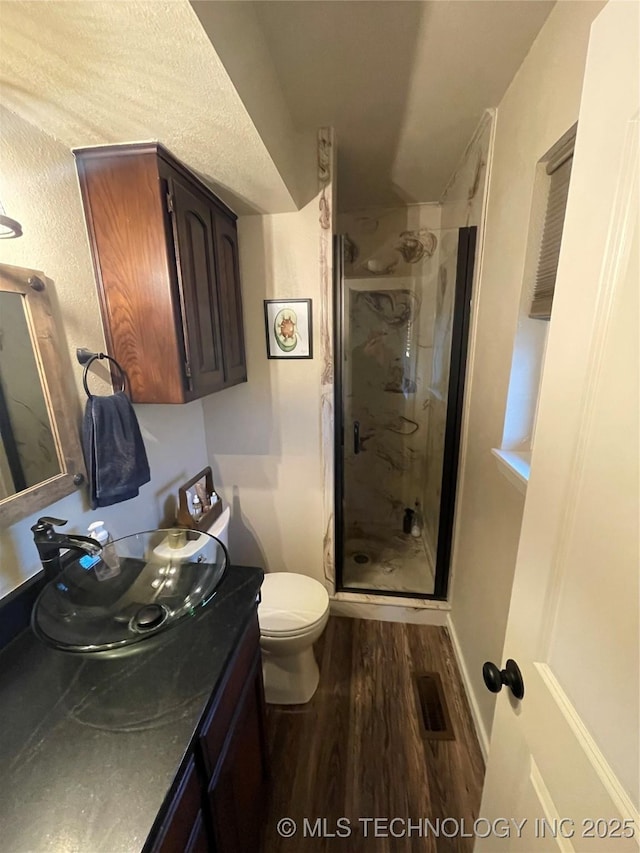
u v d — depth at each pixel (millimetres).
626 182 430
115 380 1160
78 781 545
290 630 1410
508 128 1230
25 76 719
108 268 1089
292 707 1539
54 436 950
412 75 1159
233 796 825
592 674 471
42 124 892
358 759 1344
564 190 939
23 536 895
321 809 1204
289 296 1705
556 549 564
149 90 762
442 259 2084
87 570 999
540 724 585
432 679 1670
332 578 2047
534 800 594
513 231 1185
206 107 833
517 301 1142
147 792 529
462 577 1760
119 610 938
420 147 1629
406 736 1423
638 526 397
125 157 1006
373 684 1646
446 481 1850
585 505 498
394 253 2383
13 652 792
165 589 1021
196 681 714
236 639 829
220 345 1452
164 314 1106
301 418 1876
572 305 535
